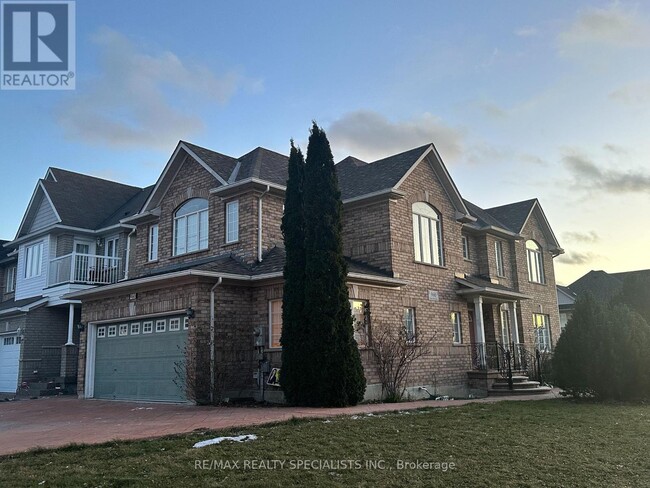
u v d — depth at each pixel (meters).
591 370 14.89
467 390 19.69
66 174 29.08
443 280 19.94
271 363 15.50
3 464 7.08
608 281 43.91
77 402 17.17
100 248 26.36
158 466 6.84
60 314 24.83
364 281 16.33
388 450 7.97
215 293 15.50
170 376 15.90
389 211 18.08
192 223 19.66
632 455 8.12
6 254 31.81
